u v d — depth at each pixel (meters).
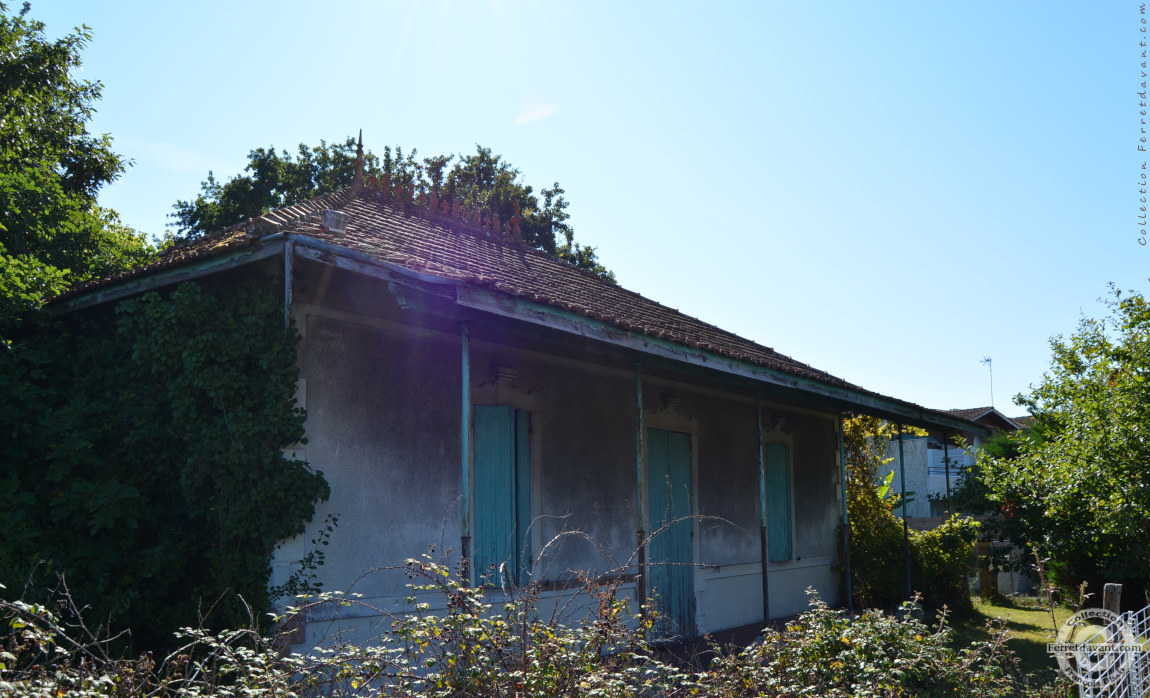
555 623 5.06
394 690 4.21
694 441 11.22
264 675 3.90
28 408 6.82
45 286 7.61
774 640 6.00
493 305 6.04
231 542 6.23
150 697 3.79
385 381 7.34
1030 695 6.62
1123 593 9.63
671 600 10.38
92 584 6.00
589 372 9.65
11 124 11.96
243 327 6.48
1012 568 12.91
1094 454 9.68
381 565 7.07
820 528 13.75
